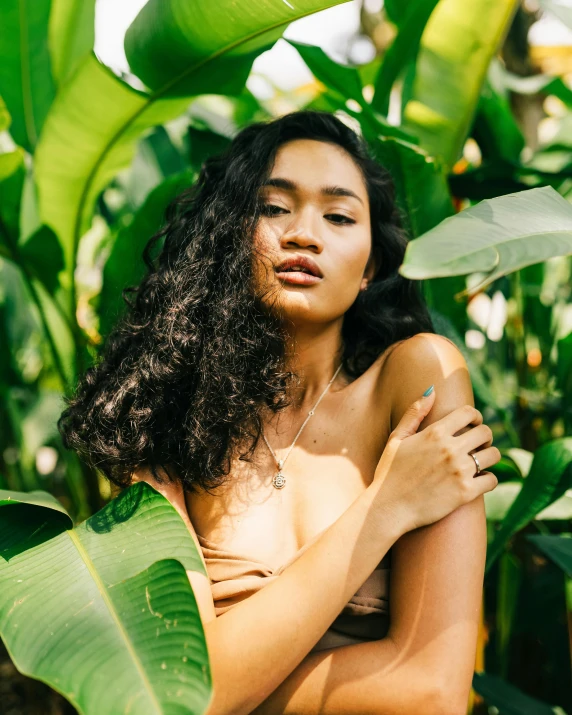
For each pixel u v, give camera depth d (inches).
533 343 64.7
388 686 30.5
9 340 71.4
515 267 27.1
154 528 33.5
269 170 37.8
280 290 36.4
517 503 42.3
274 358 37.8
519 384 62.4
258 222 37.7
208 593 32.3
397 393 36.0
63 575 31.7
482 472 34.3
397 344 38.4
